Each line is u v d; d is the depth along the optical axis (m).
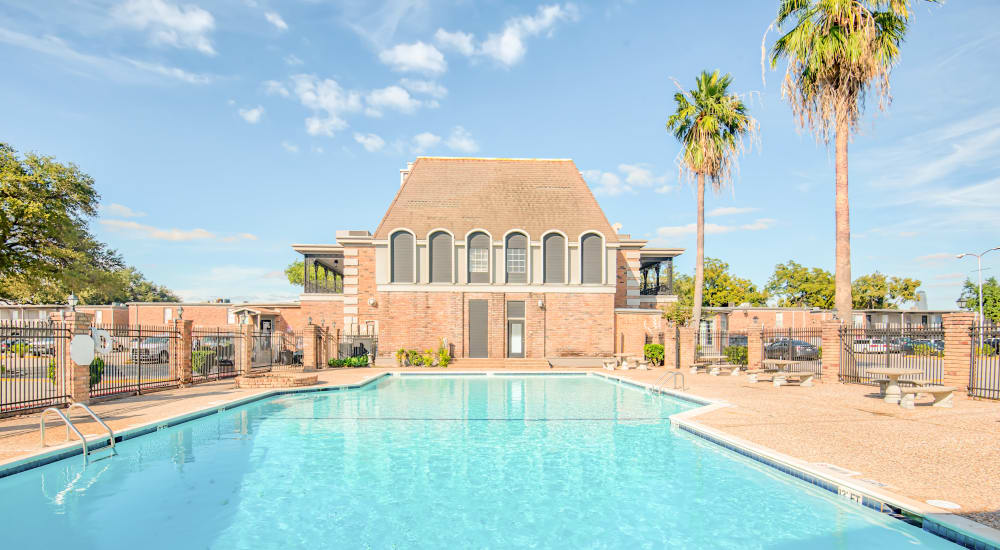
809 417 12.69
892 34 19.56
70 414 13.34
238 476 9.13
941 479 7.56
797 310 47.19
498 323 32.84
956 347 15.95
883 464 8.38
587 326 33.12
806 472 8.21
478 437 12.13
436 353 32.06
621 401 17.94
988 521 5.99
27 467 8.95
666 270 42.75
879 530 6.57
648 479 8.88
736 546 6.22
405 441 11.75
